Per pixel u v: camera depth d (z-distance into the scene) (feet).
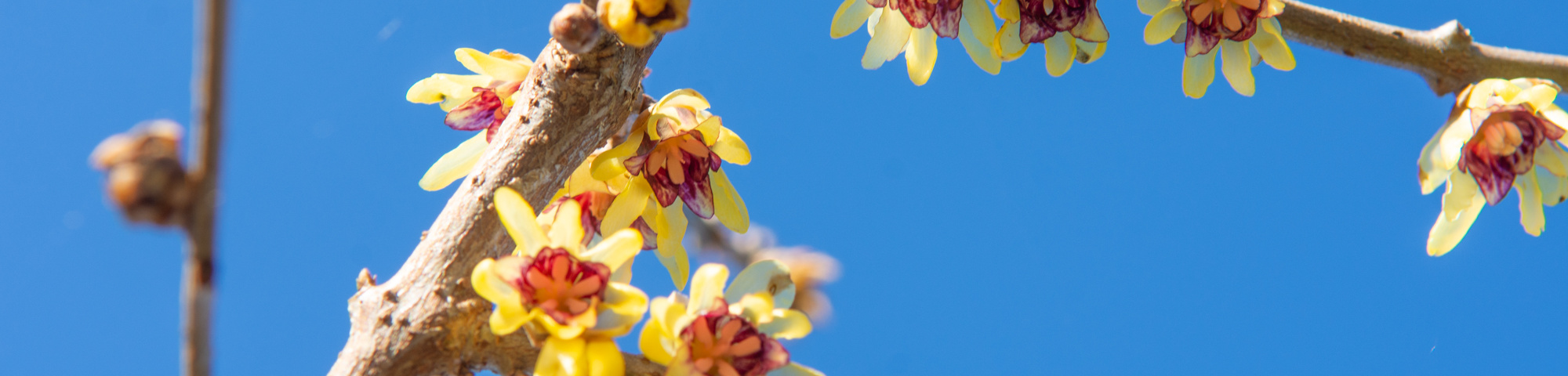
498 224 1.41
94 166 1.08
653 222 1.47
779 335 1.40
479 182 1.42
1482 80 1.66
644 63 1.45
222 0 1.06
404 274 1.41
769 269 1.41
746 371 1.37
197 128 1.08
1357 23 1.66
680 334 1.37
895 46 1.53
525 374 1.40
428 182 1.49
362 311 1.40
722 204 1.47
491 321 1.35
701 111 1.47
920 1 1.51
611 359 1.35
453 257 1.41
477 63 1.49
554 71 1.43
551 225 1.41
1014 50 1.53
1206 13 1.54
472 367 1.40
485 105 1.51
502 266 1.35
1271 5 1.54
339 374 1.39
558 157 1.43
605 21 1.35
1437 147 1.58
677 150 1.45
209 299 1.13
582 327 1.35
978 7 1.53
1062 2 1.53
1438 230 1.59
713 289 1.38
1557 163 1.57
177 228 1.11
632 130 1.46
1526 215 1.58
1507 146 1.56
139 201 1.06
